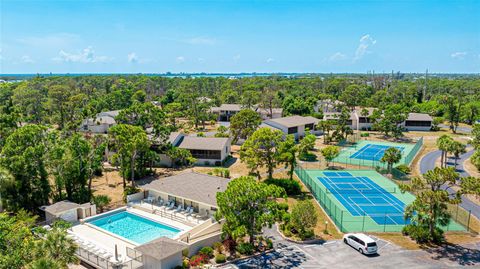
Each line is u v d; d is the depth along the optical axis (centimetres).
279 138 5306
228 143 7144
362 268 3069
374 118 10188
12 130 6031
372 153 7725
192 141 6944
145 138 5147
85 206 4203
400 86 19325
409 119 10588
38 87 14762
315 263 3158
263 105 12138
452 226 3922
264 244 3506
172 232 3891
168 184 4666
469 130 10688
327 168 6544
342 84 19800
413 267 3089
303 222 3609
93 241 3591
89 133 8694
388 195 5072
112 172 6153
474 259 3225
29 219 3488
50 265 2291
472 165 6812
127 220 4225
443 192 3397
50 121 10181
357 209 4512
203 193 4288
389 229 3884
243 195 3212
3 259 2328
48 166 4309
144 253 2983
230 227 3206
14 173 4047
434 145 8569
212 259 3234
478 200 4888
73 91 14950
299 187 5144
